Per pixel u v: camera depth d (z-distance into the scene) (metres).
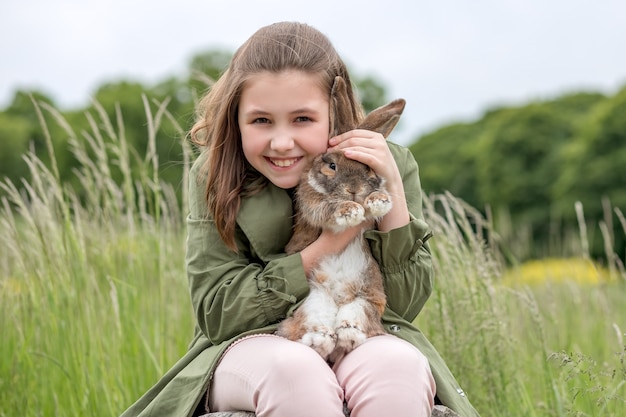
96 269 6.00
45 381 5.71
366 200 3.95
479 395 5.24
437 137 39.25
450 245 5.41
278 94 4.07
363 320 3.86
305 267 4.01
